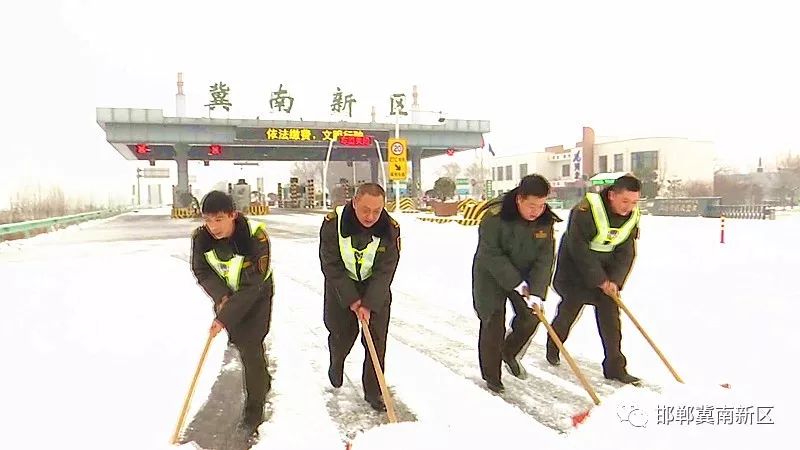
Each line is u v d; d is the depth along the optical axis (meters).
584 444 3.09
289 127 34.22
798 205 42.72
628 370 4.22
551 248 3.89
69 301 7.10
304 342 5.35
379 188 3.54
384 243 3.65
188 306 6.81
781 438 2.99
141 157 43.34
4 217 28.97
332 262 3.70
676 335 5.04
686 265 8.93
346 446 3.20
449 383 4.15
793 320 5.36
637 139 48.97
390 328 5.75
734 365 4.21
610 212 3.88
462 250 12.30
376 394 3.78
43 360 4.71
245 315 3.53
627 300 6.45
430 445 3.07
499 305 3.94
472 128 38.69
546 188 3.63
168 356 4.85
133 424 3.53
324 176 34.97
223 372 4.47
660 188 45.41
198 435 3.41
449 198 38.34
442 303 6.92
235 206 3.42
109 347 5.09
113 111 31.77
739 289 6.85
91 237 18.97
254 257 3.43
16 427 3.48
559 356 4.70
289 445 3.22
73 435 3.38
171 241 16.89
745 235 14.52
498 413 3.58
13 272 9.77
